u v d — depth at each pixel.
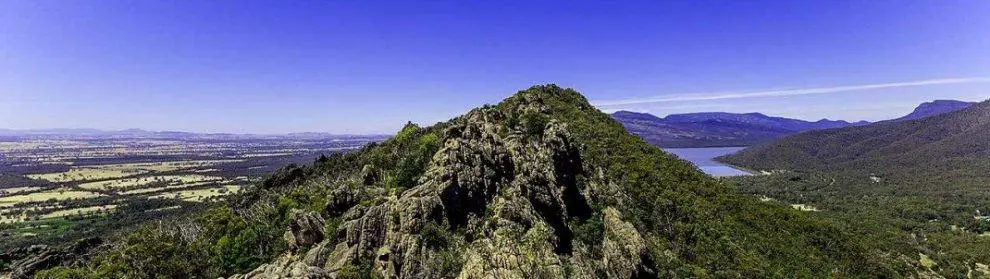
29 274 118.31
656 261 79.06
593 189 92.50
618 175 104.06
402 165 92.88
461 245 67.25
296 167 148.38
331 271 65.50
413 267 63.94
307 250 77.12
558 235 75.25
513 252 63.44
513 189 76.50
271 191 132.88
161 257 88.81
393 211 70.38
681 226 90.94
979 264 170.50
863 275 95.75
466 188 73.94
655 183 104.50
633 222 86.94
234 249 86.88
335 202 85.69
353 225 70.31
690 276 77.81
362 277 64.88
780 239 97.75
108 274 86.06
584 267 69.19
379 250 67.44
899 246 163.62
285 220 92.44
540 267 62.72
